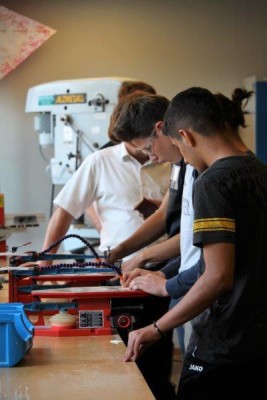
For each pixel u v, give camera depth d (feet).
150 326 6.35
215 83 19.04
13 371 5.93
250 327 6.23
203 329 6.48
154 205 10.43
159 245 9.07
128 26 18.71
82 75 18.67
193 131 6.37
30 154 18.72
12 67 18.19
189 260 7.91
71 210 10.35
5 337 6.05
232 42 19.01
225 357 6.30
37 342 7.02
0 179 18.71
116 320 7.32
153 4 18.71
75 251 14.19
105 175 10.39
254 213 6.14
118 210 10.43
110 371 5.93
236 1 18.92
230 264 5.96
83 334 7.28
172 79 18.94
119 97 10.91
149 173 10.39
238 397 6.36
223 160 6.25
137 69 18.80
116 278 8.11
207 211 6.01
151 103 8.14
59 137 14.67
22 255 8.05
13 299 7.59
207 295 5.98
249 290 6.17
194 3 18.80
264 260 6.21
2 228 10.58
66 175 14.70
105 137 14.34
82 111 14.42
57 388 5.43
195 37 18.90
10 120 18.57
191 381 6.56
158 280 7.38
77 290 7.44
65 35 18.54
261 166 6.41
